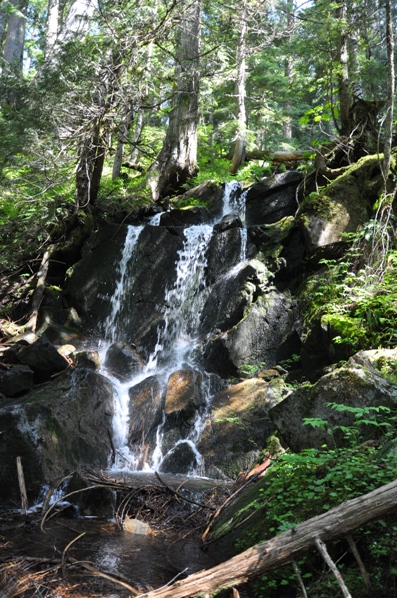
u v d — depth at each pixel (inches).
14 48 892.0
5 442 289.7
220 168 640.4
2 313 484.1
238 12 507.2
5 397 357.1
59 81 417.4
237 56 543.2
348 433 204.4
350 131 470.0
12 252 520.4
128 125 483.2
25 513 261.6
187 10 447.2
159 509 260.8
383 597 149.3
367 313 328.5
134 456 348.2
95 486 264.1
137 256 486.0
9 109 452.8
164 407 362.0
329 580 160.1
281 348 392.8
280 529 174.2
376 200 414.6
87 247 512.7
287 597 167.0
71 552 210.8
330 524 150.4
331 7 429.7
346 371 225.3
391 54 394.3
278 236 443.8
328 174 453.7
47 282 507.5
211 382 376.8
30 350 385.7
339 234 403.9
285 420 233.3
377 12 456.8
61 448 305.6
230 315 417.4
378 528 166.4
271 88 781.9
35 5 1048.2
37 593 171.0
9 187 486.9
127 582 183.8
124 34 408.5
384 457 185.3
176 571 196.5
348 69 486.0
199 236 479.2
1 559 196.1
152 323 452.4
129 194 563.5
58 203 526.3
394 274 350.3
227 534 220.7
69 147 445.1
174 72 489.1
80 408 331.9
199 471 329.7
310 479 191.3
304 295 398.6
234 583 152.5
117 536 233.3
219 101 757.3
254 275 419.8
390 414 210.5
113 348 429.1
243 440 332.2
